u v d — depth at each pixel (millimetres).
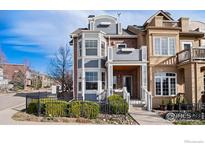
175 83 21172
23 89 43906
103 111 15047
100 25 23438
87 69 21391
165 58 21250
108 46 21406
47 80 44000
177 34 21609
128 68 22312
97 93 21125
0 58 42781
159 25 21703
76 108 13781
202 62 18469
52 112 13867
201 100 18500
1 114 15273
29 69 45156
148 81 21016
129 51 20203
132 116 14508
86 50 21516
